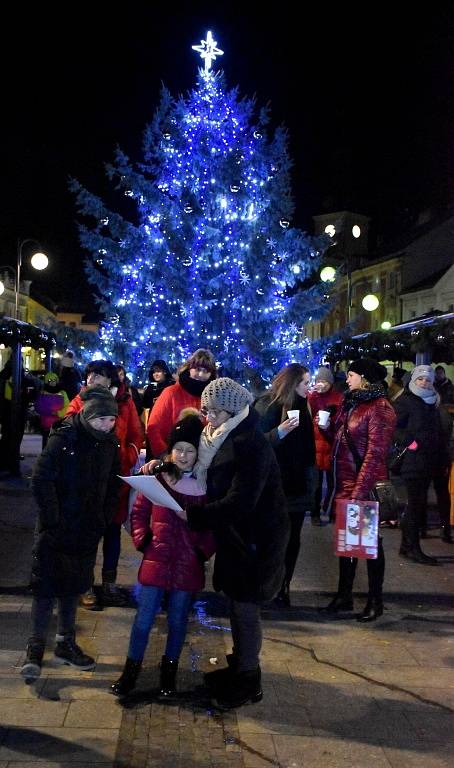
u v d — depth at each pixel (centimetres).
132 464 602
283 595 596
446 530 862
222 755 359
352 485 570
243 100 1986
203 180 1938
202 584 431
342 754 363
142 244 2019
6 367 1277
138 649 421
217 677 437
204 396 411
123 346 1958
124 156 1964
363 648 506
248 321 1909
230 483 403
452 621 567
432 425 743
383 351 1313
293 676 456
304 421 585
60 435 444
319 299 2023
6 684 431
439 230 3984
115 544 593
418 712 411
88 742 367
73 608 459
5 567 679
